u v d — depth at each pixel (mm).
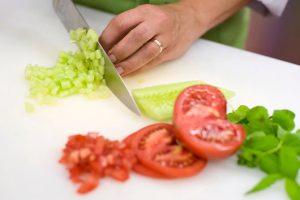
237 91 666
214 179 530
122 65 657
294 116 577
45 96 625
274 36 1193
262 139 532
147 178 524
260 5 849
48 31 771
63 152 531
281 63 726
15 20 795
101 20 811
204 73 697
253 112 567
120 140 575
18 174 521
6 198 496
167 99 624
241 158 539
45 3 847
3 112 601
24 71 677
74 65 660
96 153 512
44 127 583
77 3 854
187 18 724
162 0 806
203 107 546
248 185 527
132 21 663
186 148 534
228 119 572
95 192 508
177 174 515
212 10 771
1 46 726
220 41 890
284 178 518
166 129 556
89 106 620
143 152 525
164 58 696
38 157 543
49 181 516
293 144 532
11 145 555
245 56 737
